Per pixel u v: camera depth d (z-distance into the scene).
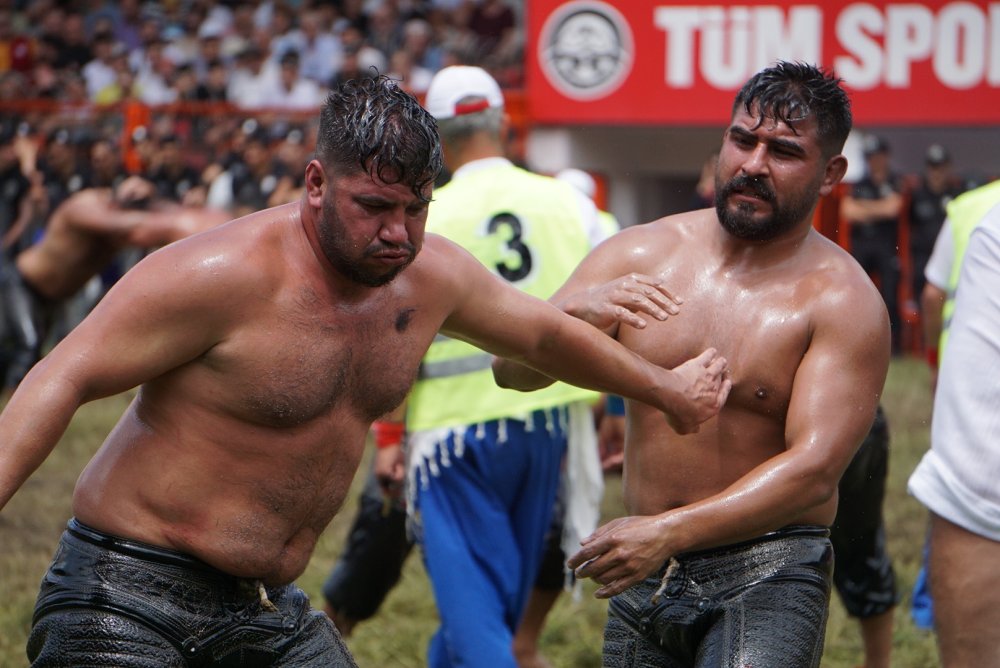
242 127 35.16
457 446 13.18
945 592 10.39
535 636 14.89
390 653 15.98
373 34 41.09
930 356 18.02
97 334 7.91
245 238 8.26
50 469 24.50
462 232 13.81
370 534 15.15
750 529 9.20
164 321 8.00
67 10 45.78
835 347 9.55
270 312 8.25
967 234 17.22
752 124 9.66
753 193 9.69
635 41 35.59
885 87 35.34
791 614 9.46
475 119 14.07
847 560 14.43
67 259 21.59
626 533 9.02
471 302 9.05
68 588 8.45
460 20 41.25
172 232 18.81
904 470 23.64
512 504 13.50
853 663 15.70
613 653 10.18
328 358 8.43
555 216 14.01
